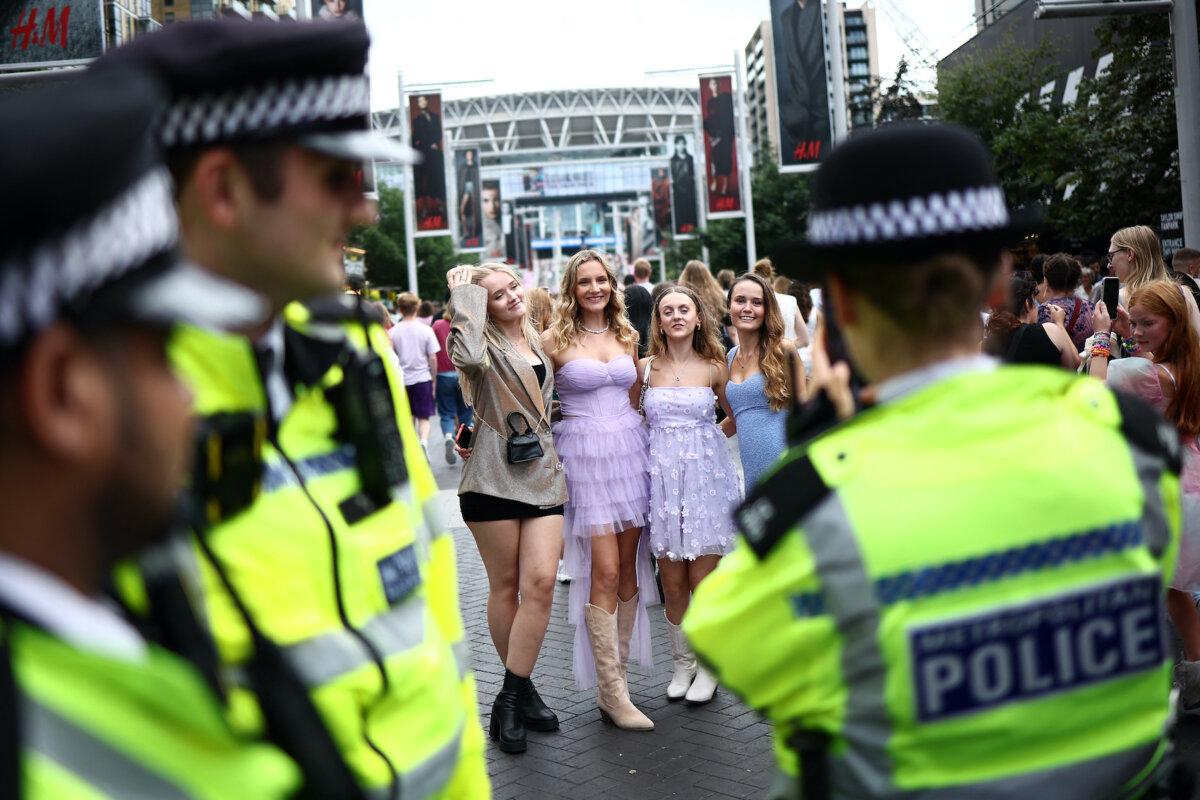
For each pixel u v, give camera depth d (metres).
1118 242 7.71
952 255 1.44
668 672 6.01
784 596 1.43
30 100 0.73
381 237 67.19
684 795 4.46
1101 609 1.45
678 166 47.41
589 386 5.29
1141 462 1.53
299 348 1.68
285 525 1.59
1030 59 23.17
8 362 0.72
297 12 15.37
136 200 0.77
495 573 5.04
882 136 1.46
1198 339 4.65
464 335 4.81
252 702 1.45
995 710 1.40
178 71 1.42
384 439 1.78
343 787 1.44
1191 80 13.39
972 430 1.44
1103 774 1.46
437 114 33.34
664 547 5.40
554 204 176.88
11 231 0.70
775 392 5.55
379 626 1.71
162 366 0.82
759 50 125.12
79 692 0.78
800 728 1.48
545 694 5.75
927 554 1.39
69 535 0.78
